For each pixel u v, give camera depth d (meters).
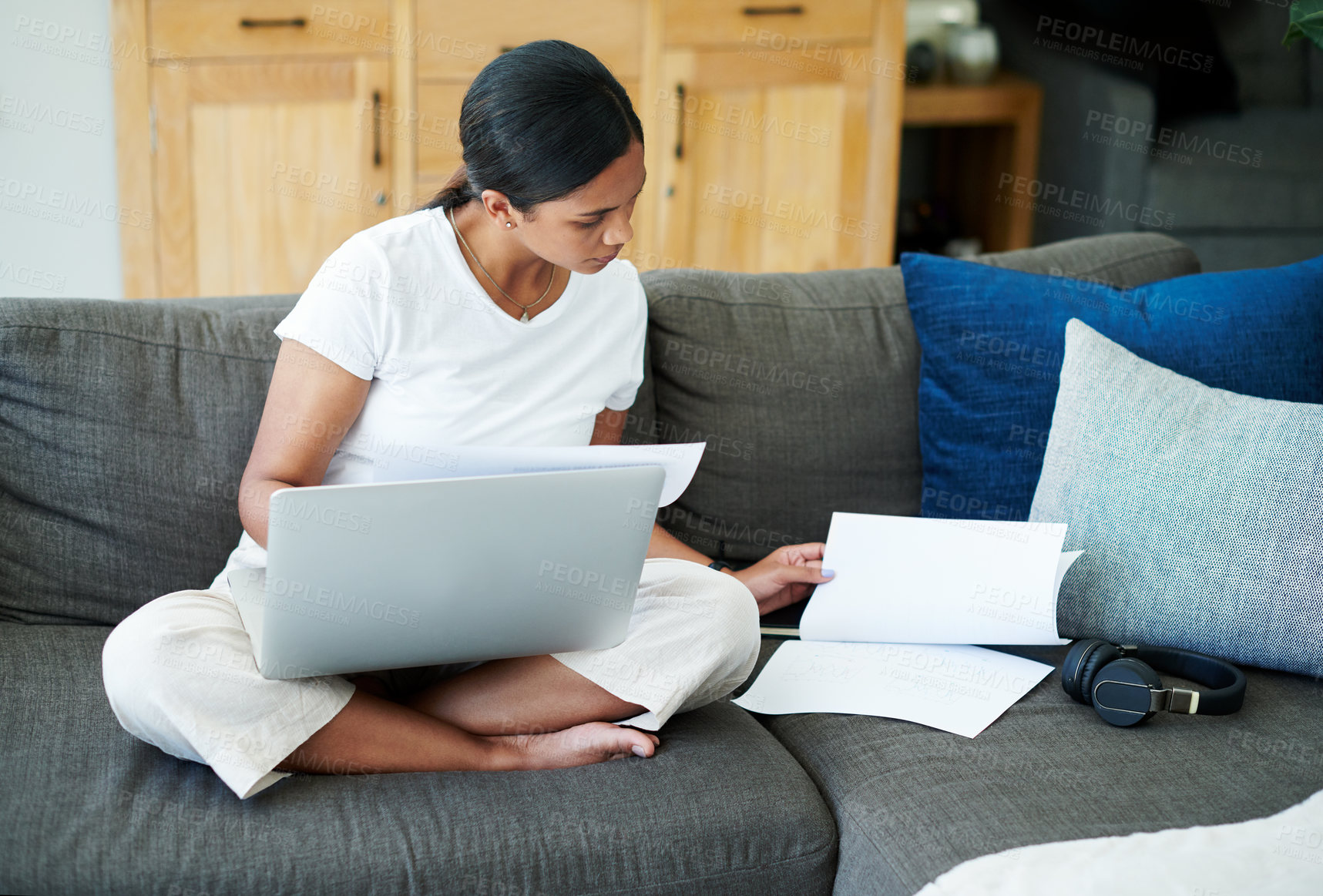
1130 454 1.40
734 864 1.08
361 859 0.99
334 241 3.12
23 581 1.36
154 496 1.39
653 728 1.17
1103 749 1.17
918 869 1.01
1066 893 0.93
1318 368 1.60
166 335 1.43
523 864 1.02
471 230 1.31
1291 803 1.08
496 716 1.20
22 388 1.36
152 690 1.03
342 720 1.10
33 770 1.05
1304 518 1.29
